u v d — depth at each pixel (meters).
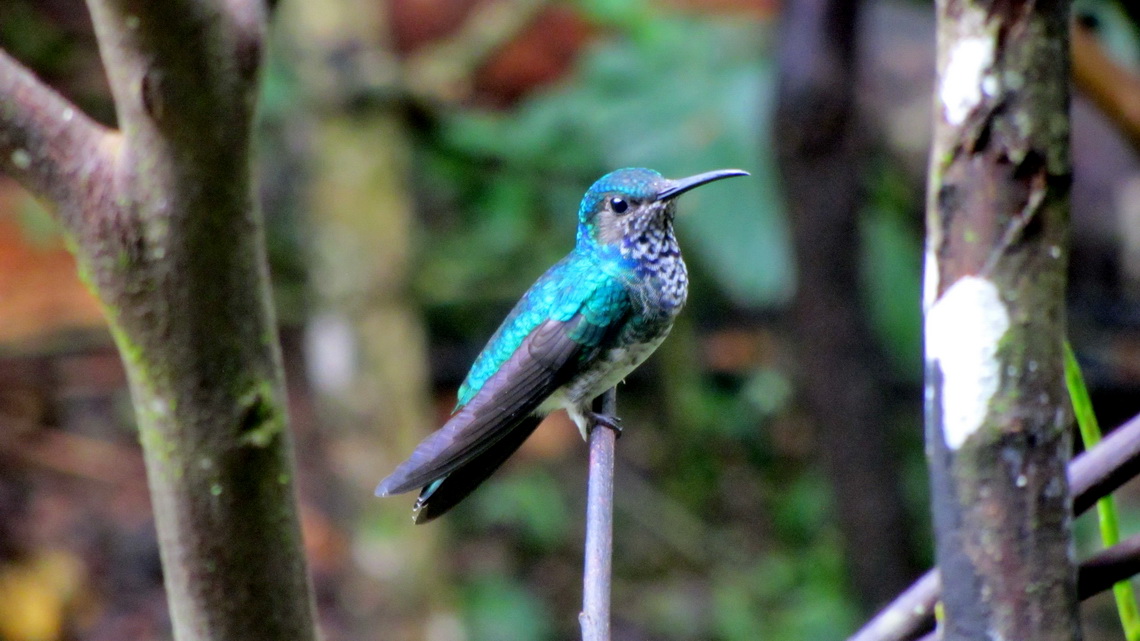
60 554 13.09
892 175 14.90
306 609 3.93
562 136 13.26
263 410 3.69
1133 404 15.99
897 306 13.40
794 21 9.47
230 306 3.59
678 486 16.00
